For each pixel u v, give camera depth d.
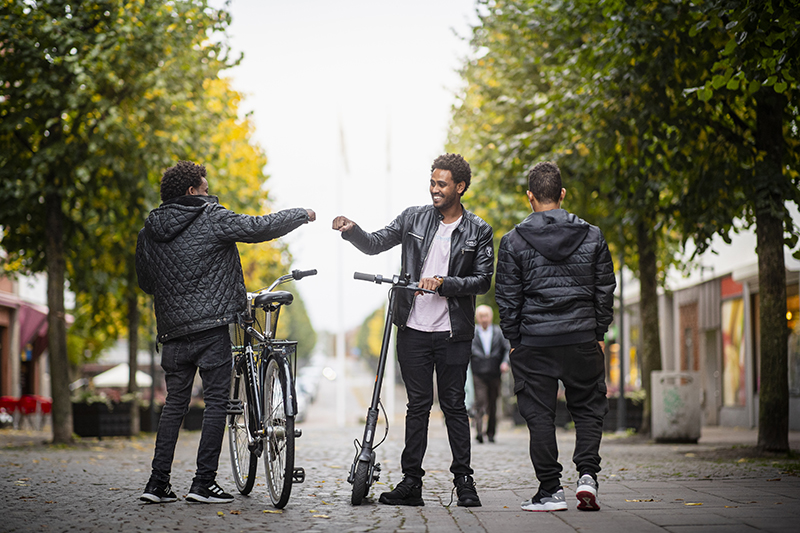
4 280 30.45
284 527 4.96
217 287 6.20
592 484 5.40
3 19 14.03
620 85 11.05
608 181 12.87
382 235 6.14
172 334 6.17
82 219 16.02
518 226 5.75
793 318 19.86
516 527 4.83
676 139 10.91
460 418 5.99
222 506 5.92
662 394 14.69
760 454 10.28
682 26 10.04
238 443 6.86
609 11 10.27
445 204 6.05
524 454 11.66
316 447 13.11
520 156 14.84
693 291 28.00
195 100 15.87
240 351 6.59
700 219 11.19
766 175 10.15
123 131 14.05
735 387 24.31
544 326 5.59
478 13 17.00
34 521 5.33
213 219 6.23
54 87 14.10
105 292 18.25
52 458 11.53
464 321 5.97
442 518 5.25
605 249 5.66
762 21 7.78
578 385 5.62
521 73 16.38
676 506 5.64
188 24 15.04
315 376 68.19
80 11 14.30
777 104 10.32
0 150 15.07
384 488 7.14
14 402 25.11
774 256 10.31
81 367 42.72
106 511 5.72
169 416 6.22
